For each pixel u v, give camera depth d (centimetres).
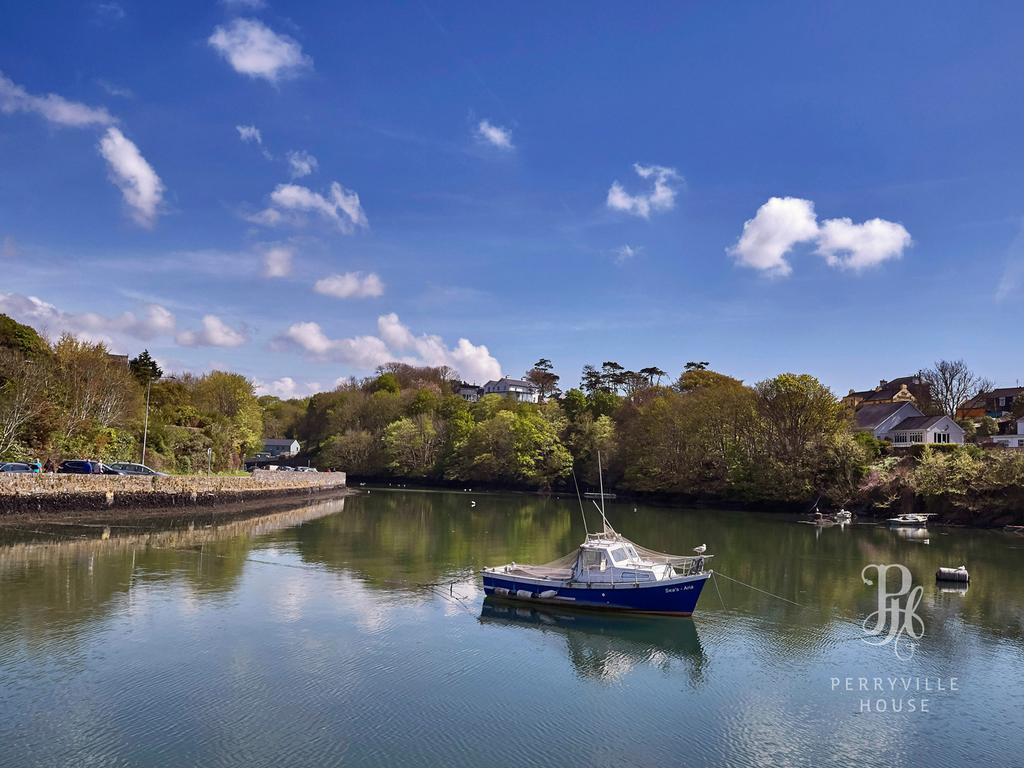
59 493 5972
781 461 9325
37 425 6850
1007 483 7131
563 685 2402
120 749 1848
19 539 5034
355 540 5738
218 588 3641
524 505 10244
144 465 7725
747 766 1850
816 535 6550
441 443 15262
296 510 8431
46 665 2434
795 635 3011
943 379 13812
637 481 11331
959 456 7925
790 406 9538
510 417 14100
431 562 4675
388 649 2727
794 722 2133
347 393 19250
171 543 5144
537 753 1897
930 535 6562
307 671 2455
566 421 14488
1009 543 5959
